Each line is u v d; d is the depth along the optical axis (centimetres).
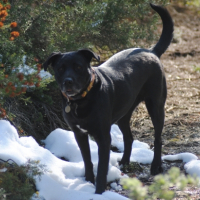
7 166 659
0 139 713
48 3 1098
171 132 1080
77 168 783
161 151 939
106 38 1275
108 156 718
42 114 1023
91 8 1128
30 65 956
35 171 667
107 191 690
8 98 930
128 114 877
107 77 754
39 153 761
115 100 762
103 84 725
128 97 793
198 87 1481
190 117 1187
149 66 854
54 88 1034
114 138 1005
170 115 1212
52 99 1077
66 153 860
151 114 877
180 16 2709
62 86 686
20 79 704
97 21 1105
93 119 704
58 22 1128
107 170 715
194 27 2495
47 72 1010
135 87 817
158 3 1356
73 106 704
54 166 753
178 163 878
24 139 793
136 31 1299
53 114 1015
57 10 1111
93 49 1425
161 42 943
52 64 734
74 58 693
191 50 2002
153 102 868
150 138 1062
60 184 707
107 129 722
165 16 940
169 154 940
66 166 773
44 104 1017
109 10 1211
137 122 1171
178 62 1808
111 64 816
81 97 693
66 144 869
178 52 1961
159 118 875
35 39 1072
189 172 807
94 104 700
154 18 1302
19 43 981
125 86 784
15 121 903
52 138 912
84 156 754
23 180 661
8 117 865
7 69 815
